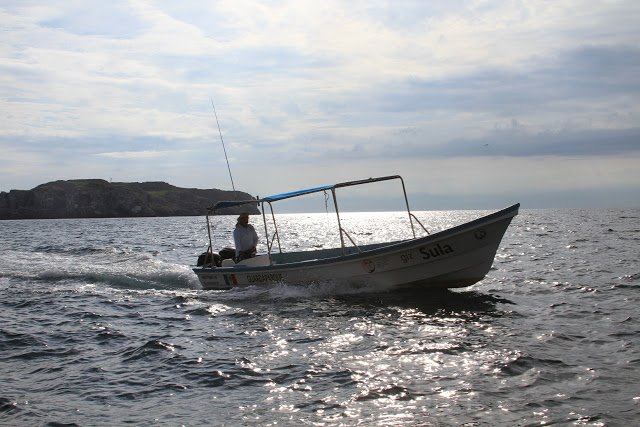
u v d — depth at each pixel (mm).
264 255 14125
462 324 8867
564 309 9883
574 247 23625
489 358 6895
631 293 11297
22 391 6203
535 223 56375
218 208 13789
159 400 5848
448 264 11391
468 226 10844
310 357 7301
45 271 17859
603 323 8664
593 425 4875
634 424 4863
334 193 11961
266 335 8648
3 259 23438
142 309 11281
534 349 7230
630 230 37969
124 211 188250
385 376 6375
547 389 5773
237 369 6855
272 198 12594
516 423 4977
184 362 7230
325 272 12102
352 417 5242
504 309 10039
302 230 62281
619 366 6430
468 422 5035
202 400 5820
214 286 13953
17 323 9930
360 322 9297
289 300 11734
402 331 8531
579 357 6832
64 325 9734
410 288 12023
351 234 49656
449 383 6059
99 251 27391
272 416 5336
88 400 5887
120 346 8180
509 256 20328
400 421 5113
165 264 19844
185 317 10328
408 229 61188
